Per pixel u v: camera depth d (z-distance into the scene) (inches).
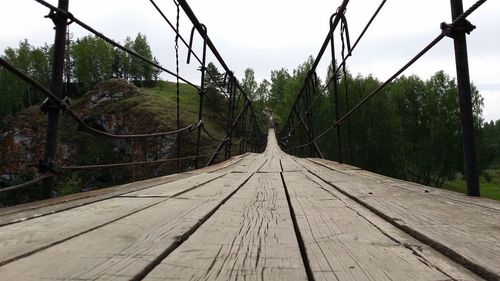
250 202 80.1
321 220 58.6
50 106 77.0
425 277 32.8
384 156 1396.4
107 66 2930.6
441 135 1428.4
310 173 160.6
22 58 2637.8
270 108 2751.0
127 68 3257.9
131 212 65.6
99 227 53.7
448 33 71.7
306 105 336.5
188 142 1551.4
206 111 1818.4
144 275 35.2
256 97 2701.8
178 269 35.9
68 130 2006.6
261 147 891.4
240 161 280.1
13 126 2010.3
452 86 1510.8
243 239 47.8
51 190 80.0
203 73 197.2
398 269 35.0
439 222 53.4
